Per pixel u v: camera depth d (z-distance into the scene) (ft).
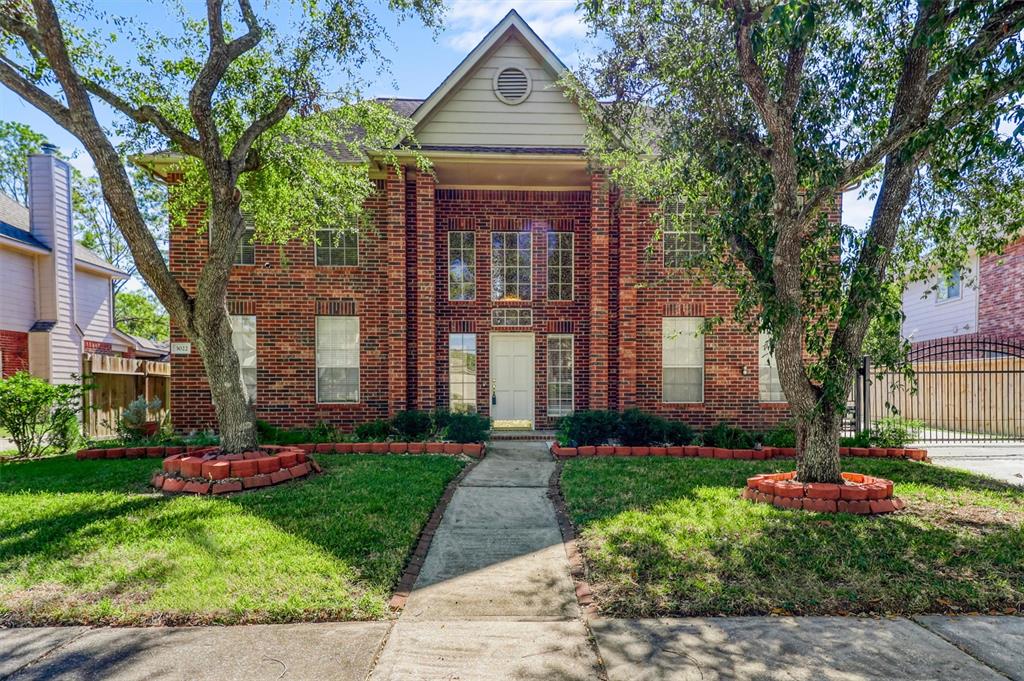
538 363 39.52
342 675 10.07
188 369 37.09
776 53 19.38
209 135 22.49
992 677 9.95
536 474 25.53
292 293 37.86
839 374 19.58
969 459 31.42
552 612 12.62
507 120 37.37
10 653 10.82
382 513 18.31
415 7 25.93
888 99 21.88
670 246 37.86
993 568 14.20
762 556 14.80
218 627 11.84
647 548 15.49
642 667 10.30
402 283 37.19
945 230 23.50
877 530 16.61
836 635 11.48
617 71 24.85
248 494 20.57
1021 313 48.83
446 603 13.05
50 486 22.36
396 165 33.35
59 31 20.40
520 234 40.04
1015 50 15.37
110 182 21.65
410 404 37.99
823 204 19.63
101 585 13.28
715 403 37.99
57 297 47.21
